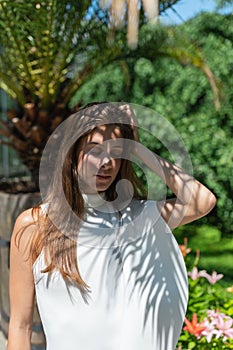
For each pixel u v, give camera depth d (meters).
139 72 4.74
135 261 1.14
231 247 5.01
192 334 2.10
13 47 2.99
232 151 4.82
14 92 2.96
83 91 4.78
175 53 3.20
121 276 1.13
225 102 4.71
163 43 3.19
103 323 1.11
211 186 4.93
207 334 2.03
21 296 1.21
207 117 4.84
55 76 2.93
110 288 1.12
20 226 1.19
